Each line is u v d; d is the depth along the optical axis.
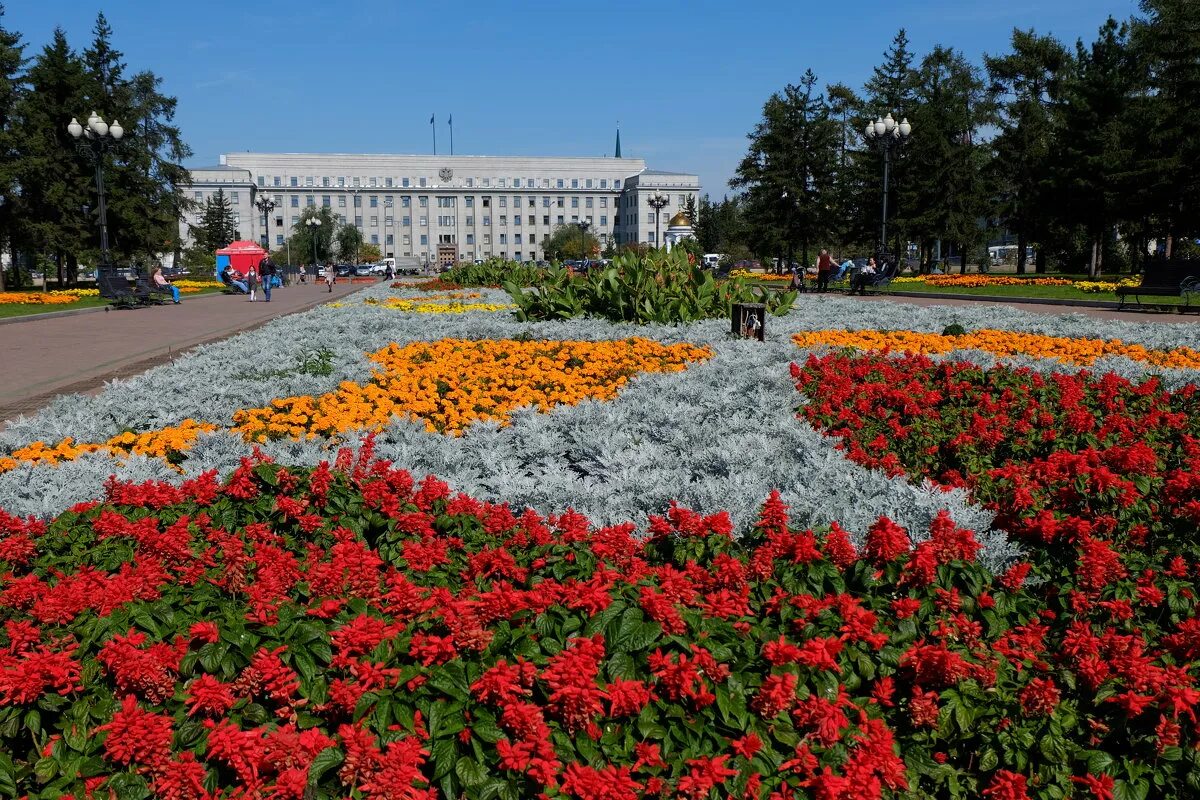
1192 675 2.81
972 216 46.81
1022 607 3.26
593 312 14.41
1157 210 37.84
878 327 14.03
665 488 4.81
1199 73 35.28
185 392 8.02
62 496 4.81
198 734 2.49
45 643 2.81
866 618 2.87
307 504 4.12
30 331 18.30
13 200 39.94
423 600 2.90
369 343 11.82
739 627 2.90
